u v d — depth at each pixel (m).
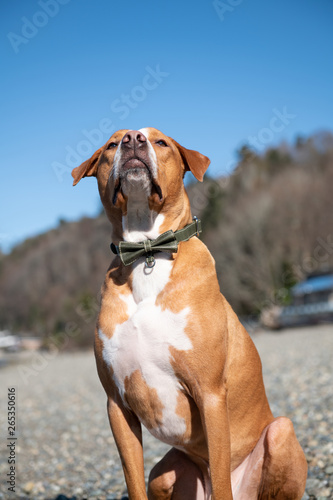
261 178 47.09
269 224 38.97
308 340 19.12
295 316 32.28
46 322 50.34
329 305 31.38
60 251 55.12
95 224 50.84
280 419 3.49
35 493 5.55
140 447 3.38
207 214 43.25
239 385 3.49
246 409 3.56
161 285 3.25
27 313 59.44
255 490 3.52
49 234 64.44
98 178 3.74
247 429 3.59
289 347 17.27
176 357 3.16
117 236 3.63
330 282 32.41
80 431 8.99
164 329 3.17
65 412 11.07
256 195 42.56
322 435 6.09
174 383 3.21
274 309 32.50
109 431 8.72
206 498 3.68
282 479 3.41
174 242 3.34
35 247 66.25
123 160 3.36
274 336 24.27
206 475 3.64
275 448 3.38
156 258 3.33
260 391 3.66
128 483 3.31
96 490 5.31
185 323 3.16
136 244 3.34
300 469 3.44
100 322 3.34
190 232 3.49
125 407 3.38
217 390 3.19
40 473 6.48
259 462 3.45
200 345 3.15
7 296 62.47
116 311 3.30
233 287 37.91
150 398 3.23
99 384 14.90
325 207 38.72
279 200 40.41
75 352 33.19
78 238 52.91
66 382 16.58
